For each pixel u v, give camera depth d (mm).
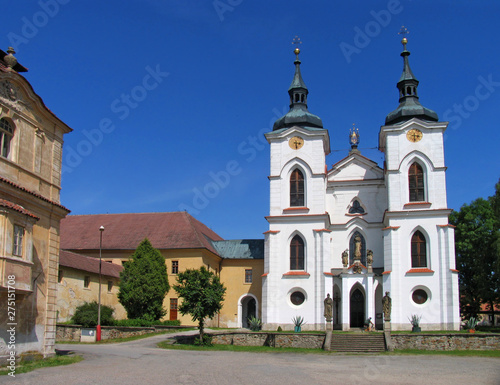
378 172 63094
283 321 56469
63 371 26797
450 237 54688
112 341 49781
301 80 65062
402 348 44250
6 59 30234
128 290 61438
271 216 59000
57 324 51094
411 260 55438
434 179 56844
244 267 69812
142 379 24859
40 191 32625
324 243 57344
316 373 28844
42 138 33156
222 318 68625
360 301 58219
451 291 53438
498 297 64125
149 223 73875
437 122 57812
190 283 46594
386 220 58594
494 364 33938
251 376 26969
